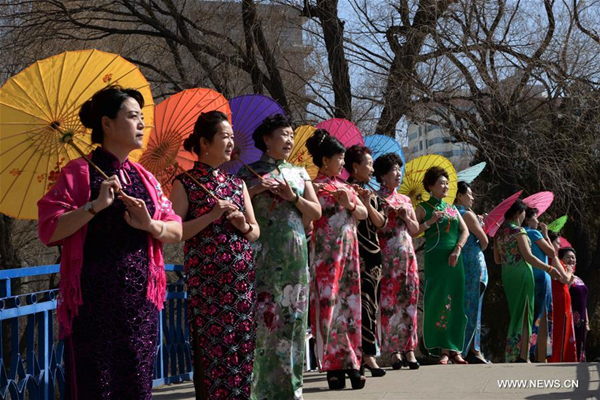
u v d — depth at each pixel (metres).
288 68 15.28
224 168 5.61
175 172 4.65
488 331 17.88
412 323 7.25
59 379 4.81
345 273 5.89
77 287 3.15
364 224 6.52
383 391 5.73
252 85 14.22
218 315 4.10
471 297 8.48
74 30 14.76
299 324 4.85
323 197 5.85
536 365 7.23
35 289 18.25
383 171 7.35
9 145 3.32
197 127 4.28
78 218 3.12
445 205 8.19
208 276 4.12
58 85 3.35
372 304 6.54
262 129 5.10
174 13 14.12
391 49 14.13
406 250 7.25
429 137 14.58
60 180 3.26
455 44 13.76
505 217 9.19
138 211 3.22
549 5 14.32
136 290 3.25
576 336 10.36
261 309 4.81
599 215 17.59
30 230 17.27
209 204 4.16
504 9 13.88
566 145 14.55
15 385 4.16
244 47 14.40
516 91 14.23
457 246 8.10
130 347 3.22
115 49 15.49
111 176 3.26
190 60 14.62
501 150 14.39
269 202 4.88
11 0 14.17
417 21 13.94
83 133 3.47
